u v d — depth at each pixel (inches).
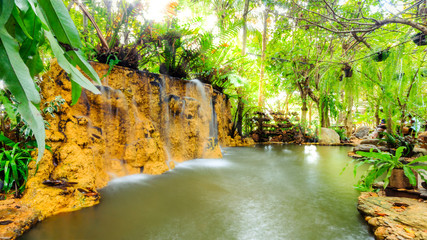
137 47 213.8
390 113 109.6
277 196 124.7
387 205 96.3
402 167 111.6
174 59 262.1
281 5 115.4
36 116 13.3
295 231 84.9
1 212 82.8
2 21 14.0
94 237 78.5
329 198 122.3
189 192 129.0
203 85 270.8
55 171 111.3
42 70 19.0
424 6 85.4
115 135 160.7
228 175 173.3
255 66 592.1
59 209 97.0
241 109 442.3
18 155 98.2
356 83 106.4
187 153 229.5
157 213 99.4
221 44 328.5
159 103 204.2
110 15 184.2
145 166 167.0
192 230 84.7
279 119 490.3
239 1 485.7
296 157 273.9
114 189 130.0
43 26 16.1
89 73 19.8
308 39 264.1
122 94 167.6
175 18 243.9
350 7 155.0
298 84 455.2
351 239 79.3
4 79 13.2
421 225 75.6
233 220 93.7
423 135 240.4
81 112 145.4
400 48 87.0
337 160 253.0
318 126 466.0
